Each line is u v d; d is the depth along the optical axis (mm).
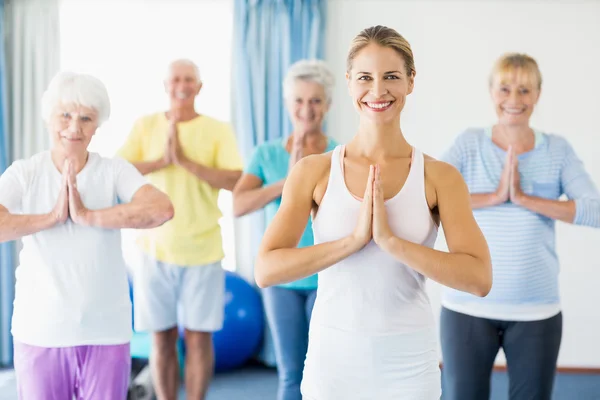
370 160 1574
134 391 3285
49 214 1971
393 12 4301
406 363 1524
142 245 2916
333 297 1551
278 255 1528
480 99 4281
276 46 4262
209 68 4391
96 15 4340
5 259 4184
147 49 4367
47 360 1973
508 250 2324
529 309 2297
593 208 2309
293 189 1586
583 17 4188
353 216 1534
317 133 2842
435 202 1570
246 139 4254
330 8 4332
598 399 3693
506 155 2412
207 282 2930
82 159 2094
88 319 1984
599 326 4223
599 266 4199
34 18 4219
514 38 4242
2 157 4172
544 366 2305
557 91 4219
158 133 3021
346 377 1526
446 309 2404
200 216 2926
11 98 4273
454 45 4273
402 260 1479
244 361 4176
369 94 1529
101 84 2102
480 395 2348
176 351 3016
